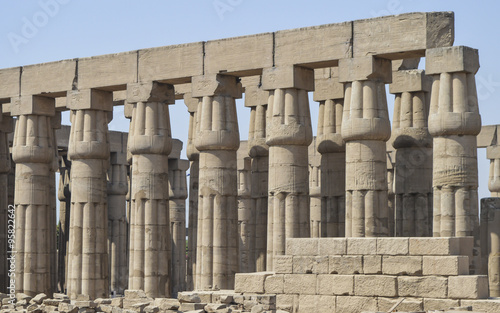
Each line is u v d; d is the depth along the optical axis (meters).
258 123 37.41
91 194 34.44
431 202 32.50
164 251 32.97
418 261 21.78
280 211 29.86
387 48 28.06
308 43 29.56
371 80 28.50
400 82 32.91
